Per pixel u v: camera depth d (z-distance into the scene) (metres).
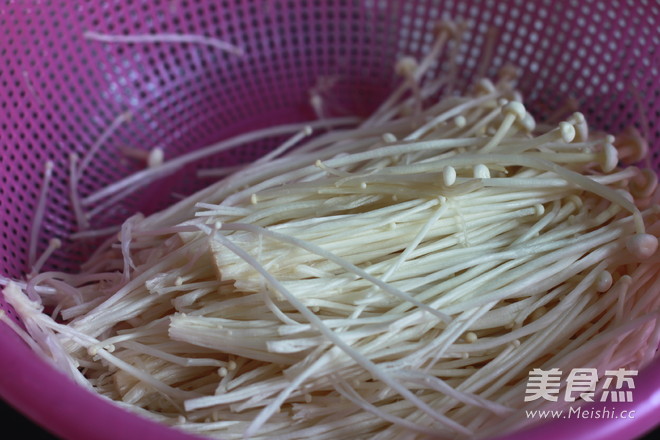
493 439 0.22
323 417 0.27
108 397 0.28
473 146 0.31
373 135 0.35
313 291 0.27
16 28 0.35
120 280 0.30
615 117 0.37
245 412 0.27
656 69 0.35
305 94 0.43
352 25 0.42
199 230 0.28
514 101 0.31
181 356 0.29
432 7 0.41
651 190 0.31
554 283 0.28
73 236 0.35
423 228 0.28
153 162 0.38
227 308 0.28
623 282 0.28
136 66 0.40
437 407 0.27
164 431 0.22
